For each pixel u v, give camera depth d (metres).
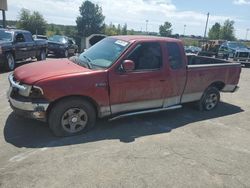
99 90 5.09
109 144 4.86
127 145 4.86
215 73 6.90
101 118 5.75
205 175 4.07
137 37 5.85
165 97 6.04
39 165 4.04
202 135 5.57
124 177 3.87
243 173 4.21
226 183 3.92
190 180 3.92
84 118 5.19
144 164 4.25
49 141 4.84
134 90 5.50
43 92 4.64
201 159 4.54
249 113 7.29
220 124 6.30
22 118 5.73
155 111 5.94
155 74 5.70
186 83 6.34
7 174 3.77
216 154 4.76
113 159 4.33
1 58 11.47
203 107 7.12
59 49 20.23
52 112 4.87
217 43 27.98
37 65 5.47
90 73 5.00
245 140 5.48
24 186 3.54
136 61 5.49
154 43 5.75
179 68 6.12
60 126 4.97
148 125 5.91
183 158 4.52
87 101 5.12
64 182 3.67
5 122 5.52
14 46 12.45
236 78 7.43
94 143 4.87
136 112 5.70
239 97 9.17
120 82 5.29
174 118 6.48
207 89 7.00
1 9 23.55
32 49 14.49
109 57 5.42
